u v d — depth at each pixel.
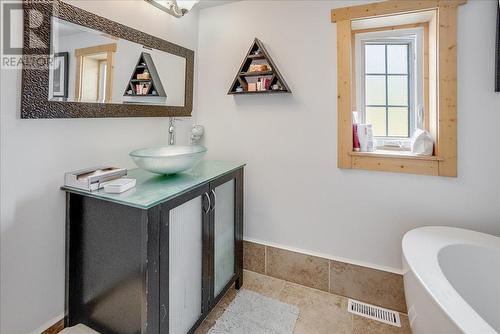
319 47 1.80
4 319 1.08
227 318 1.62
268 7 1.94
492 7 1.42
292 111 1.91
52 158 1.22
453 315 0.87
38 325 1.20
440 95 1.52
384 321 1.61
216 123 2.18
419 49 1.79
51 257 1.23
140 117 1.69
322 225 1.89
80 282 1.25
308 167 1.90
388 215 1.71
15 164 1.09
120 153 1.57
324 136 1.83
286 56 1.90
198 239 1.44
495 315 1.26
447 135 1.52
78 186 1.21
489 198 1.48
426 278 1.07
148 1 1.68
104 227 1.16
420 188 1.62
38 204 1.17
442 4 1.49
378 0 1.63
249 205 2.11
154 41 1.72
